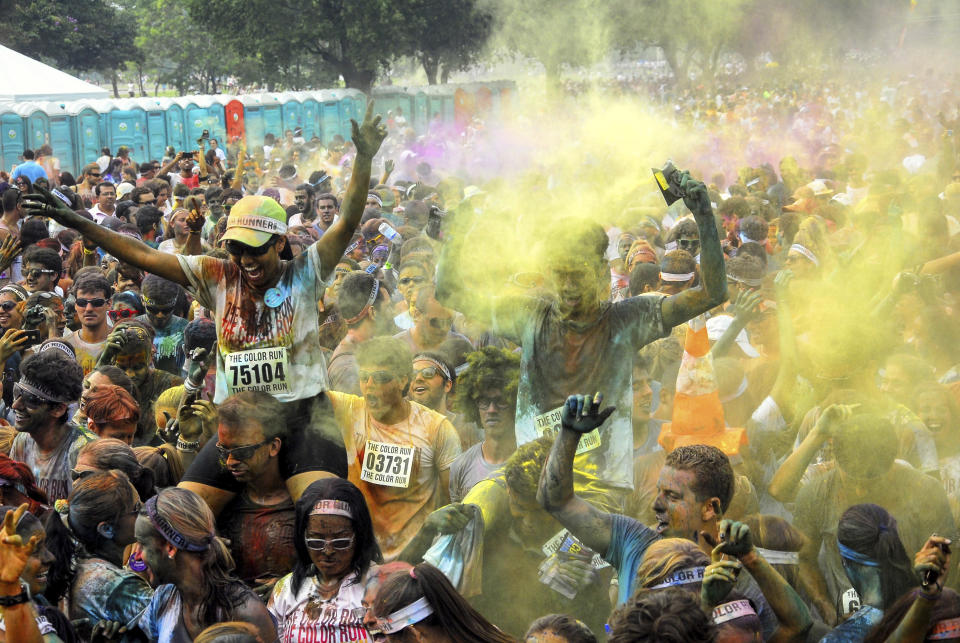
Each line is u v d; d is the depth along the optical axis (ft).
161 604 10.34
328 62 69.82
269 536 12.17
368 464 13.65
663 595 7.80
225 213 30.45
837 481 12.49
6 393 18.35
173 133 86.07
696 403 13.32
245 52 88.38
